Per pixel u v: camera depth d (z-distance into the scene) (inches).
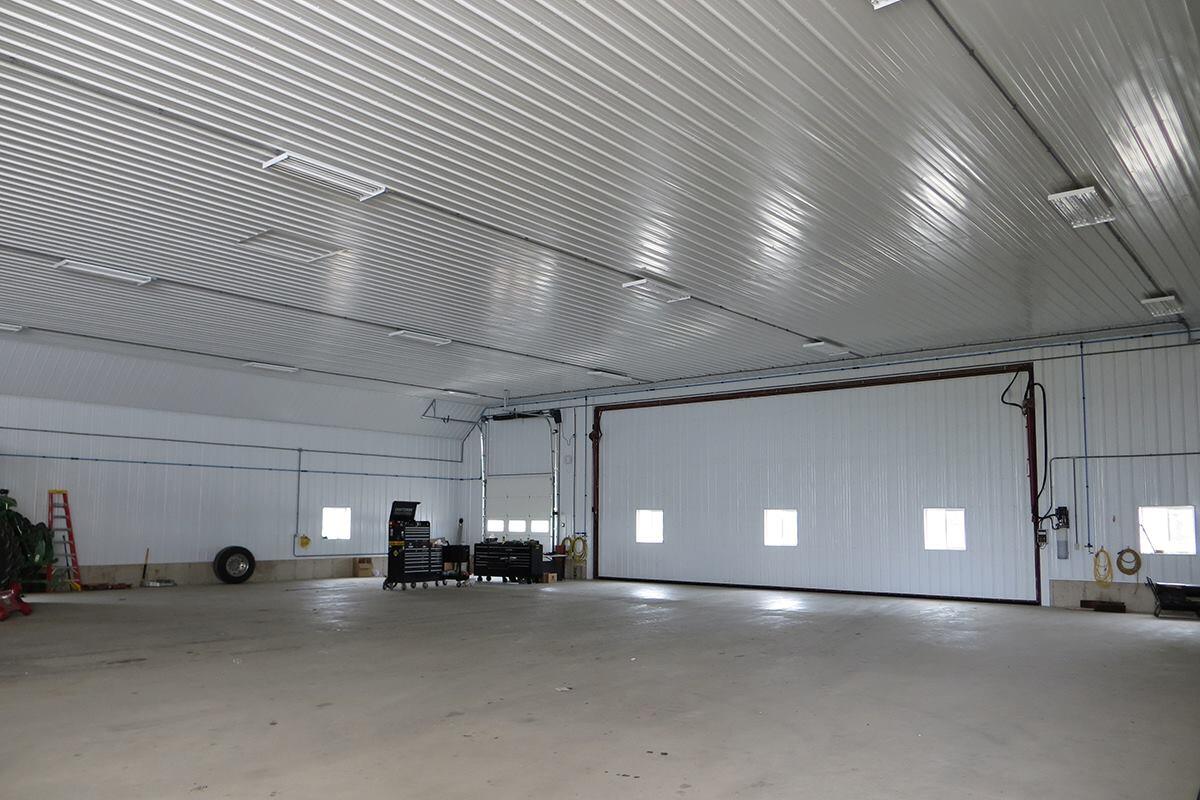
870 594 578.6
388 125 243.9
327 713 228.8
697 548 661.3
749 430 645.3
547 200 298.4
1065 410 518.9
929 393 569.6
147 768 180.2
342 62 211.2
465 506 808.3
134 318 465.1
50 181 280.4
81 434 593.9
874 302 430.6
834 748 198.8
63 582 569.6
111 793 164.4
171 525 631.2
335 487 726.5
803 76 218.5
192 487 644.1
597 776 176.6
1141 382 496.1
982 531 541.3
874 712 233.6
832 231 328.2
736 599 545.3
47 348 546.3
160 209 305.3
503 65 213.0
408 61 211.2
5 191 288.2
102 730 210.7
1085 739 207.8
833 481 602.5
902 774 179.9
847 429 600.4
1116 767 185.8
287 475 697.6
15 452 565.3
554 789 168.4
